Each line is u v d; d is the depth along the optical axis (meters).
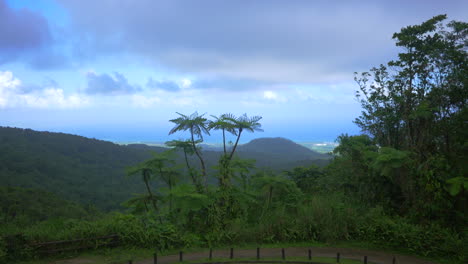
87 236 6.96
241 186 9.63
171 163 9.17
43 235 6.73
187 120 8.95
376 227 7.63
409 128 9.18
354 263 6.31
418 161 8.14
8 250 6.26
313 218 8.16
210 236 7.72
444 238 6.84
